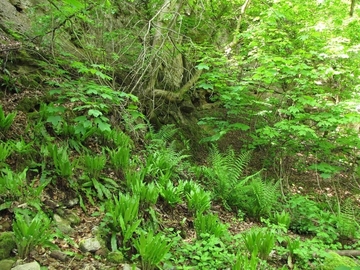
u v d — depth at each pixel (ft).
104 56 21.63
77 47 23.07
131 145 19.11
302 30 25.27
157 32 23.71
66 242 9.87
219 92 25.75
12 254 8.43
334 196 25.63
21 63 18.08
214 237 12.34
